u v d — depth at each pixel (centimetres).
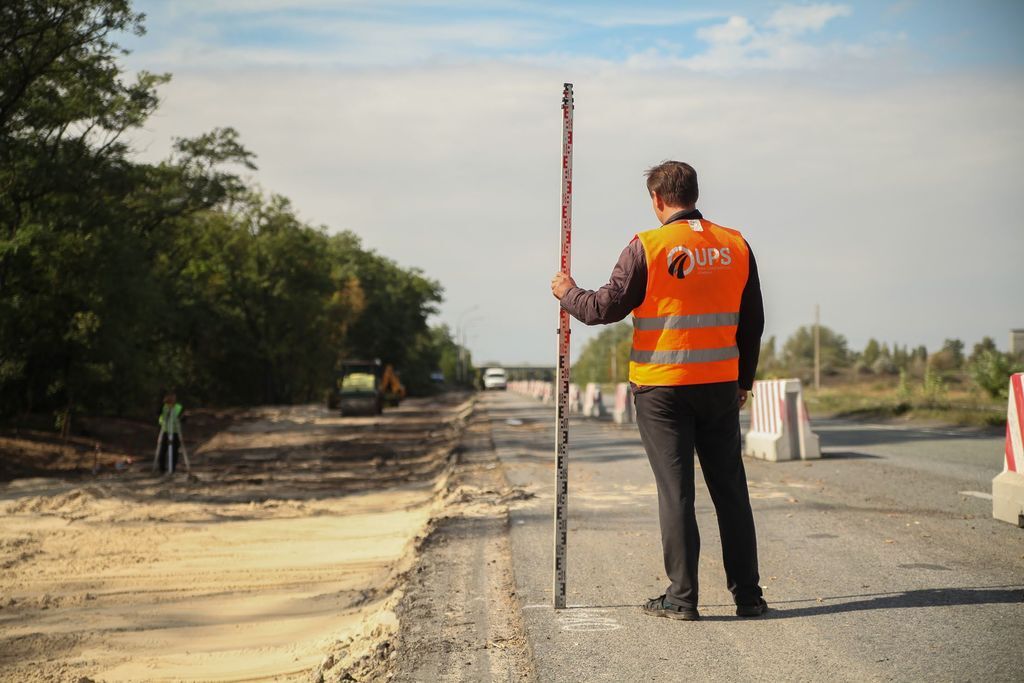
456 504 1074
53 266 2567
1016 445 786
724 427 484
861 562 618
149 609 790
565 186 499
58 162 2630
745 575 490
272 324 6400
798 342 11288
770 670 404
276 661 609
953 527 754
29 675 611
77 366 2905
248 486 1747
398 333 9894
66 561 999
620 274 471
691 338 468
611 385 10150
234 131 3697
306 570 935
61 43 2541
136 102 2797
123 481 1872
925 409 2878
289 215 6406
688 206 482
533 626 487
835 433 2131
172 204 3753
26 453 2402
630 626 480
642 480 1220
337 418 4944
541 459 1611
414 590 642
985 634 441
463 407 6094
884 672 395
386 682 452
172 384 4534
